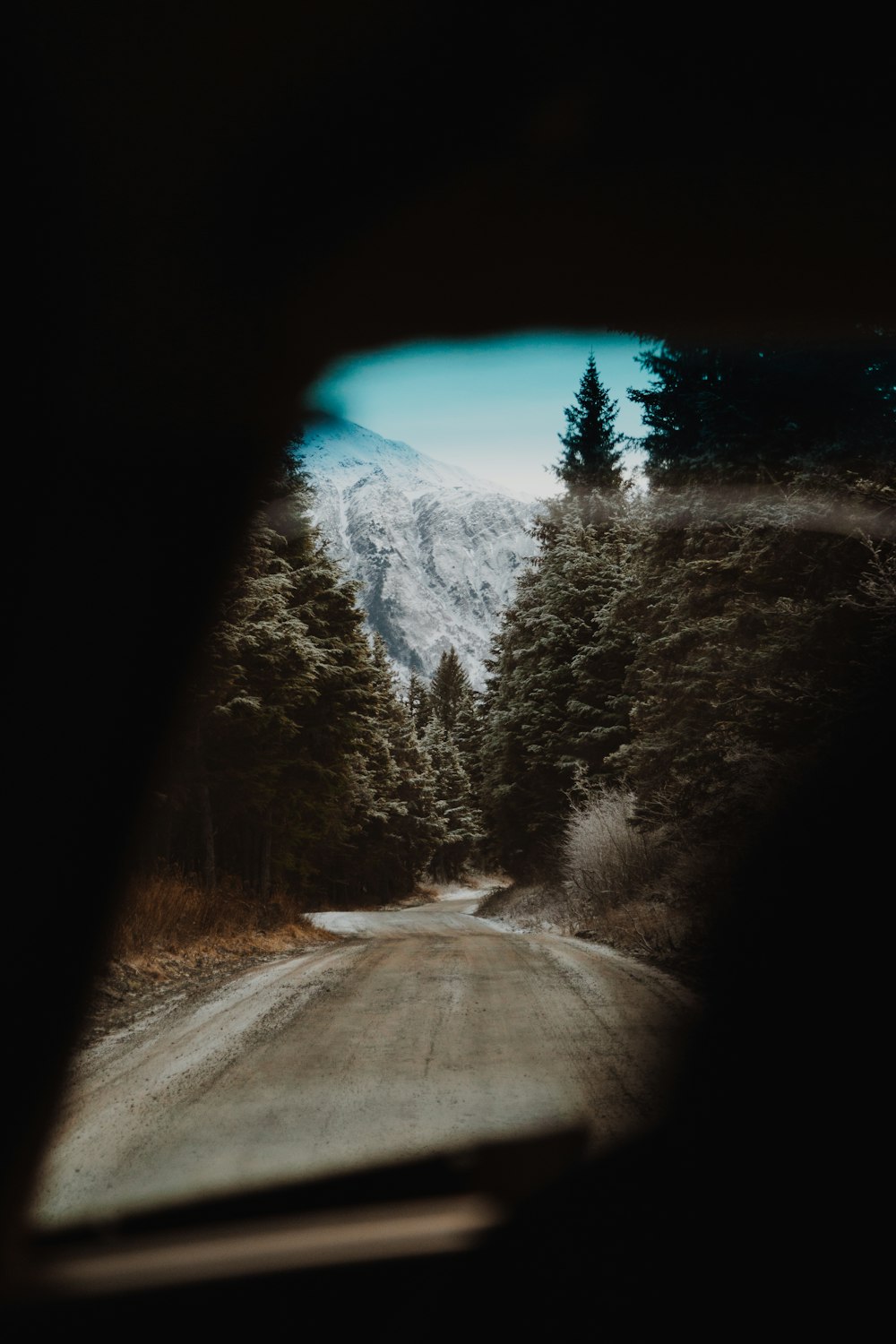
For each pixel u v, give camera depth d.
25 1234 2.63
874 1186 3.20
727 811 11.12
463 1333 2.38
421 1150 4.01
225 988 9.87
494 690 37.62
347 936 20.34
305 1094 5.18
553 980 9.60
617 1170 3.45
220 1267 2.39
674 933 11.72
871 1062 4.58
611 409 35.19
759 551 10.73
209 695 15.95
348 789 25.75
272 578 18.47
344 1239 2.64
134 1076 5.67
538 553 33.22
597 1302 2.52
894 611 8.59
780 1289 2.58
